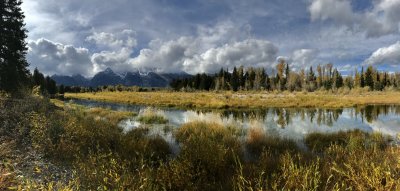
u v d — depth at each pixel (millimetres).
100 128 11266
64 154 7699
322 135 12672
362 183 5062
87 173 5344
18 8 29984
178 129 14156
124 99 47406
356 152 8438
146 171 5820
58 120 11164
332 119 20938
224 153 7594
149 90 99250
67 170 6727
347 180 5395
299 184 5051
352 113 25359
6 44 28688
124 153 8500
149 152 9164
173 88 93938
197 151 7539
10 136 9148
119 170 5695
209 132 12086
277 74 83562
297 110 28375
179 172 6176
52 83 80750
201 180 6406
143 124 17688
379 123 18828
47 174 6137
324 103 33656
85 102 45688
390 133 14555
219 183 6242
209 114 24484
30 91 22469
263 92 66188
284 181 5465
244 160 8594
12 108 13117
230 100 37281
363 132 13781
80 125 10234
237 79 82500
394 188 4852
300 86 82000
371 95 50594
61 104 30453
